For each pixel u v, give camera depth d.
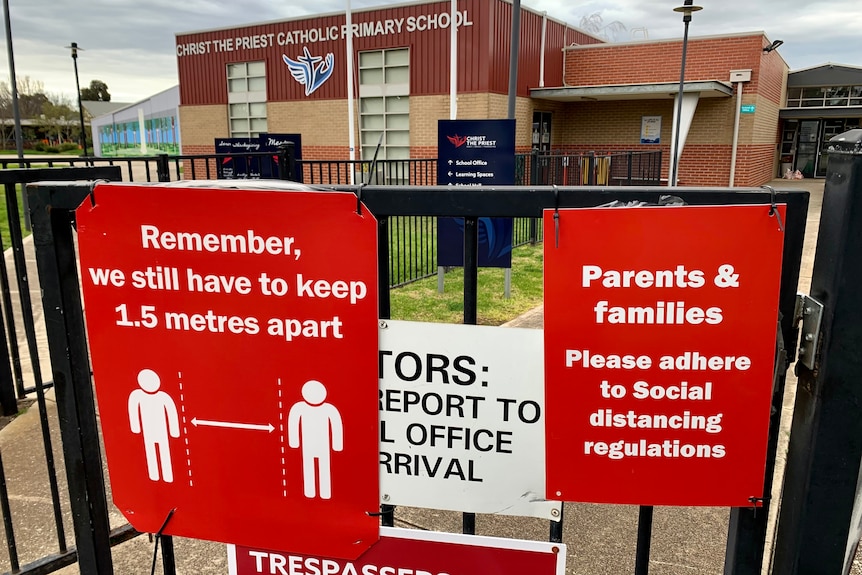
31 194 1.35
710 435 1.21
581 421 1.23
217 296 1.31
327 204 1.22
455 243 5.86
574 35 20.00
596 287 1.16
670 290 1.14
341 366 1.30
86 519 1.53
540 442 1.29
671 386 1.19
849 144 1.07
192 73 20.78
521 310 6.21
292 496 1.40
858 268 1.10
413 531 1.38
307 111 18.75
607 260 1.14
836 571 1.25
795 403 1.25
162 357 1.37
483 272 8.07
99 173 3.25
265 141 11.17
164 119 32.25
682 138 16.34
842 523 1.22
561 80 19.48
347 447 1.35
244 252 1.27
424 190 1.21
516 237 9.78
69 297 1.43
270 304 1.29
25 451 3.34
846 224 1.08
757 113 17.98
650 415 1.21
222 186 1.28
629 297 1.16
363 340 1.28
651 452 1.23
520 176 9.11
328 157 18.69
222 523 1.45
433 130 16.67
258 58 19.28
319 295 1.27
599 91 16.53
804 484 1.22
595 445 1.24
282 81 19.03
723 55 17.42
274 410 1.35
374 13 16.89
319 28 17.92
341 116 18.14
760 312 1.14
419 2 16.16
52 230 1.37
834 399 1.16
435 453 1.33
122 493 1.48
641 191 1.15
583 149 19.67
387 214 1.24
